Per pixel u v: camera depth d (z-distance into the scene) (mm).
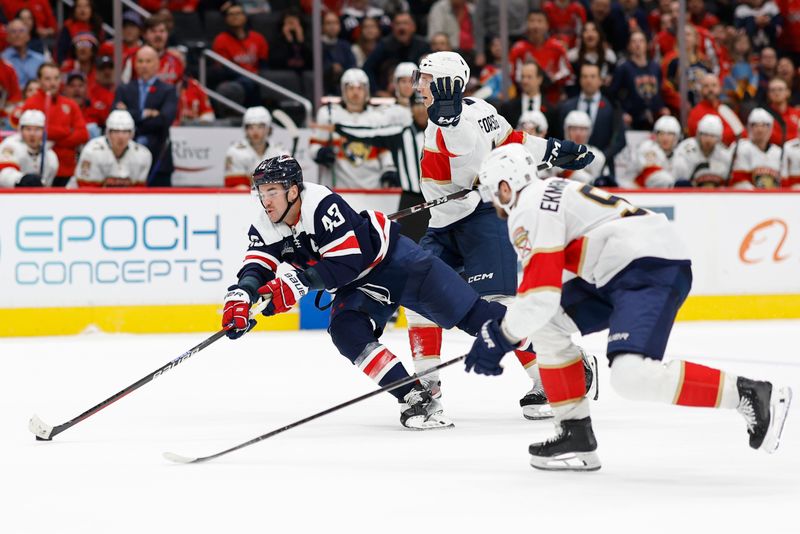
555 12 24297
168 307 17859
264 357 14938
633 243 7352
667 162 21203
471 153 10602
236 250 18125
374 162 19609
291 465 8148
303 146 20703
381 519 6461
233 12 22516
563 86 22750
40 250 17359
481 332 7555
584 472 7773
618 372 7227
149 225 17750
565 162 11469
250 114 19078
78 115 19578
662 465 7992
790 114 23234
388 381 9664
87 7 21531
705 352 15328
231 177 19156
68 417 10602
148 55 19406
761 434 7180
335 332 9805
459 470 7906
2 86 20734
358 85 19109
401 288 9688
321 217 9297
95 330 17578
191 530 6266
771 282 20359
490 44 23391
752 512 6547
